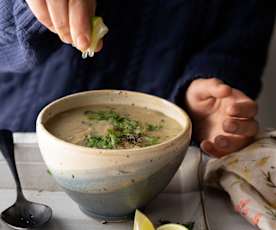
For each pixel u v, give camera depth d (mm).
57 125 712
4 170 758
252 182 729
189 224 688
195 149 827
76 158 639
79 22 655
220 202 742
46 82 1099
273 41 1291
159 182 671
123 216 692
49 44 911
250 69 998
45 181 749
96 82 1090
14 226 664
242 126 803
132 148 654
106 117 740
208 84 907
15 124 1108
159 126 730
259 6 1055
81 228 681
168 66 1085
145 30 1065
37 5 673
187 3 1057
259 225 682
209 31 1074
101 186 649
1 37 913
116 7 1040
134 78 1093
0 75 1109
